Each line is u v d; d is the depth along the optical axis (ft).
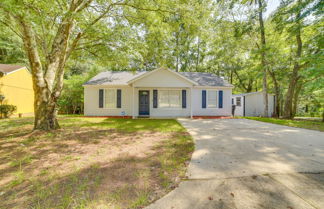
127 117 35.63
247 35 39.70
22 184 7.09
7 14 13.83
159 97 37.22
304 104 57.00
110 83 37.01
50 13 13.79
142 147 12.75
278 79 44.91
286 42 36.96
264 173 8.13
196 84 34.12
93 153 11.26
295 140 14.99
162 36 24.52
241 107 49.65
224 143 13.99
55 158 10.23
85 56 29.86
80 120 29.53
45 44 20.31
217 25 38.47
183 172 8.27
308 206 5.56
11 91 38.29
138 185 6.96
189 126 23.18
